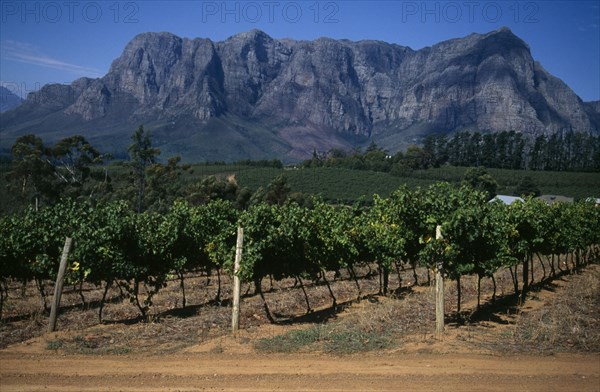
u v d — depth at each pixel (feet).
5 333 39.04
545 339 34.42
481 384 25.96
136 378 27.55
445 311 46.62
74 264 42.09
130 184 218.38
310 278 50.55
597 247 100.17
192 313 48.01
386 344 33.83
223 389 25.68
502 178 357.82
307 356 31.53
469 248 40.60
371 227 59.06
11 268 47.42
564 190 327.67
